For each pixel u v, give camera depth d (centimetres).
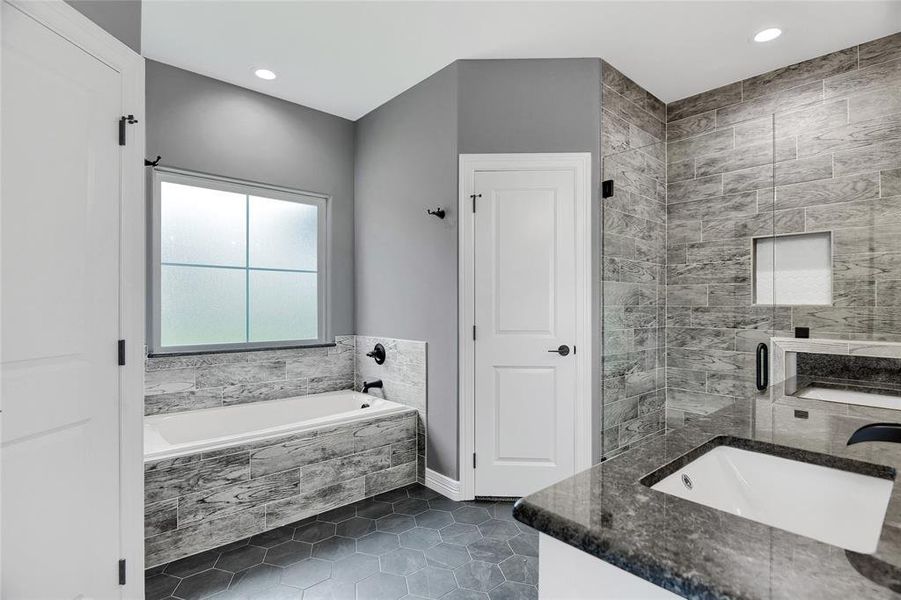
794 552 53
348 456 258
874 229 225
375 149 333
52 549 133
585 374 258
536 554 203
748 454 101
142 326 168
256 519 222
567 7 217
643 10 220
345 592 176
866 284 222
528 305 262
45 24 131
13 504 122
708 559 52
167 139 271
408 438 287
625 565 54
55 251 135
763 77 281
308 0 213
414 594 175
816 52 255
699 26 233
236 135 297
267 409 301
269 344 320
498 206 264
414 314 296
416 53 258
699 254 307
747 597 45
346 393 335
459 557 201
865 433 107
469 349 264
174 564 195
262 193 316
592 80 262
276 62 269
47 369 132
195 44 250
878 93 237
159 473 196
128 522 160
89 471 146
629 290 286
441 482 272
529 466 261
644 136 302
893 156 227
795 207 260
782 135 270
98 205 150
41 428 130
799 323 247
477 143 264
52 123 134
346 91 306
